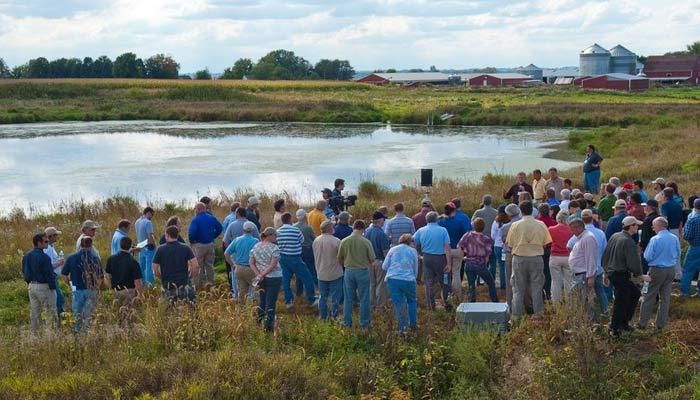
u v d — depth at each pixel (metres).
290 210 24.20
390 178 36.44
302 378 9.82
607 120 65.12
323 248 12.94
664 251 11.48
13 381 9.52
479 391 9.86
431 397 9.96
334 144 53.78
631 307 11.38
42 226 22.52
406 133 62.81
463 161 43.22
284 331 11.82
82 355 10.62
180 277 12.49
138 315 11.89
